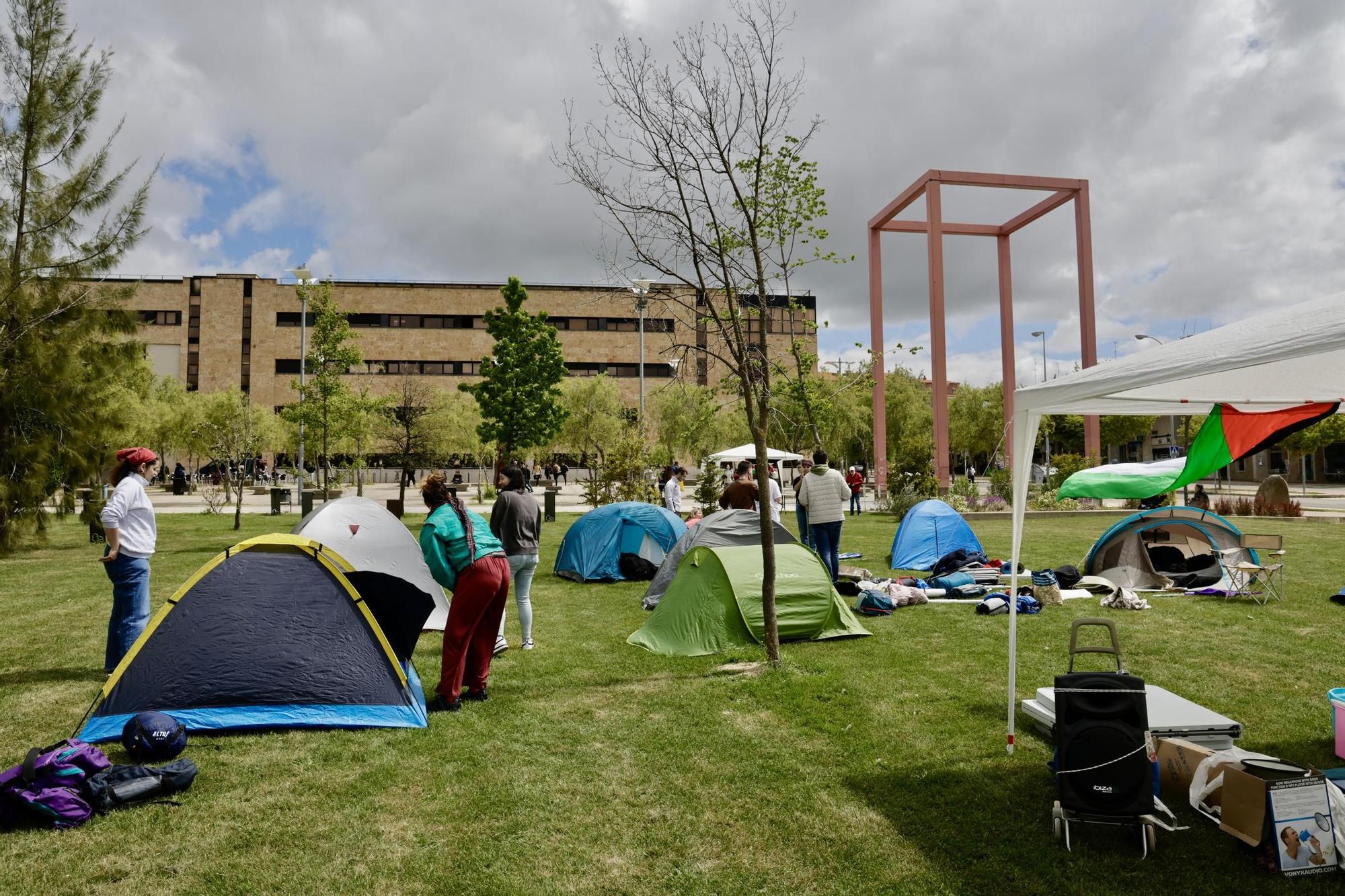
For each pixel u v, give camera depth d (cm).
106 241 1563
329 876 358
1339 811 361
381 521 951
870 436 4647
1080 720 380
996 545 1627
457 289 6438
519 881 354
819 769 475
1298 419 634
